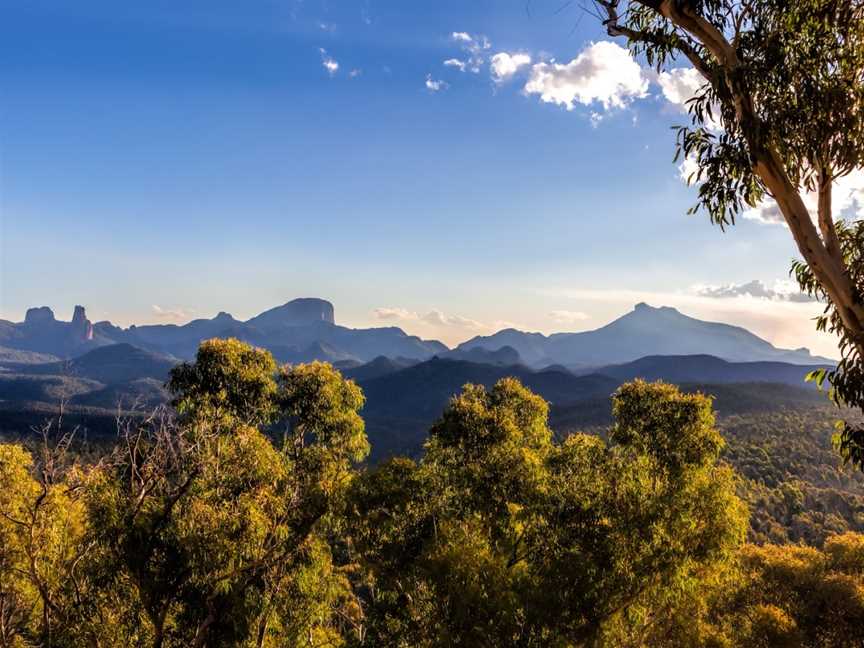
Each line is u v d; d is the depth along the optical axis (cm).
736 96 765
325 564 1902
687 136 863
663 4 823
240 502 1386
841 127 743
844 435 793
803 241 768
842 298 746
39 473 1205
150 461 1327
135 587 1324
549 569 1336
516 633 1230
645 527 1347
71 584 1281
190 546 1275
